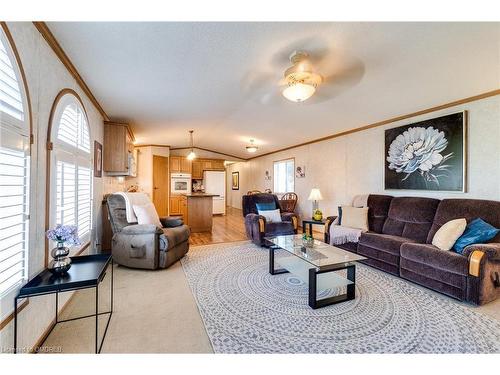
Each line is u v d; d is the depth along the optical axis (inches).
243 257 143.6
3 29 48.1
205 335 69.2
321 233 211.9
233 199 436.5
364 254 129.3
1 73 48.1
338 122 168.9
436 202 122.1
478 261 82.6
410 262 104.8
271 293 96.3
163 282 107.0
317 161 222.1
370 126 168.4
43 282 58.4
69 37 72.4
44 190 68.9
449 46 79.7
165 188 283.7
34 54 62.7
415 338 67.6
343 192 192.4
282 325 74.2
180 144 280.7
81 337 67.6
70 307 84.5
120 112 148.3
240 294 95.3
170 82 109.5
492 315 79.0
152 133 214.7
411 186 139.7
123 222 127.7
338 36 76.3
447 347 63.9
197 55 87.1
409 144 140.9
